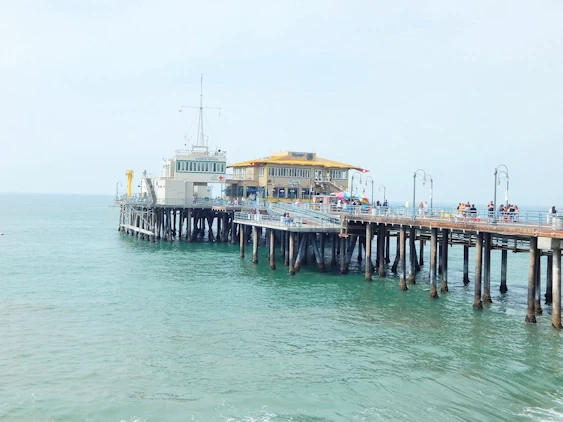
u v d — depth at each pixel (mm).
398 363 29969
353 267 60906
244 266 60719
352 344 33031
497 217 40656
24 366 29125
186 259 66750
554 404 25203
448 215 46375
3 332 34875
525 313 39656
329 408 24734
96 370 28719
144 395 25812
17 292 46688
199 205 84875
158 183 91375
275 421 23531
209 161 91562
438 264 66250
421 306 41906
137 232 96062
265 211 75438
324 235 62156
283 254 66188
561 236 33188
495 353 31375
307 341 33625
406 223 45000
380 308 41250
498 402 25391
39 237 97562
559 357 30703
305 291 47250
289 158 94000
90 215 190875
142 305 42219
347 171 91938
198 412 24219
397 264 57875
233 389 26562
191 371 28734
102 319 38156
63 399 25281
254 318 38625
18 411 24094
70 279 52938
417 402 25359
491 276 57219
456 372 28734
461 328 36031
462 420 23734
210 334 34875
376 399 25641
